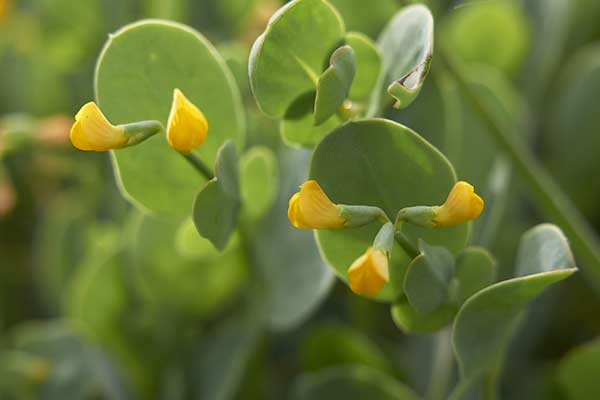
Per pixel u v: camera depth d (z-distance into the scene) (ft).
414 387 0.74
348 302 0.79
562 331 0.84
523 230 0.77
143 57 0.58
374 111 0.58
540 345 0.82
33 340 0.78
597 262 0.65
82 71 0.93
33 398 0.77
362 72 0.58
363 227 0.55
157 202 0.61
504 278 0.74
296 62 0.56
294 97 0.57
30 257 0.98
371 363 0.72
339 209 0.53
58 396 0.77
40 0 0.90
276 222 0.67
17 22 0.95
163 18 0.88
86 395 0.76
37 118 0.94
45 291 0.89
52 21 0.90
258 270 0.69
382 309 0.80
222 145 0.59
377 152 0.55
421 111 0.68
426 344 0.75
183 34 0.59
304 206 0.53
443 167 0.55
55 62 0.94
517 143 0.71
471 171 0.69
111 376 0.74
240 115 0.60
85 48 0.92
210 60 0.59
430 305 0.55
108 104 0.58
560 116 0.86
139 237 0.71
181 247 0.66
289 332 0.80
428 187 0.55
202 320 0.74
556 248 0.55
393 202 0.55
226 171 0.58
